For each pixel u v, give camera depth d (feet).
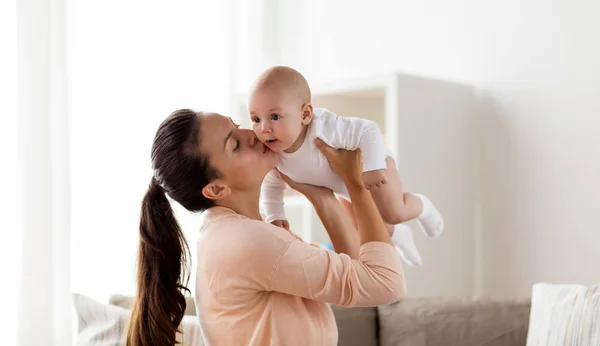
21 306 8.73
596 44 8.54
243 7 11.77
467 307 7.66
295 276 4.39
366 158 5.05
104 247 9.64
